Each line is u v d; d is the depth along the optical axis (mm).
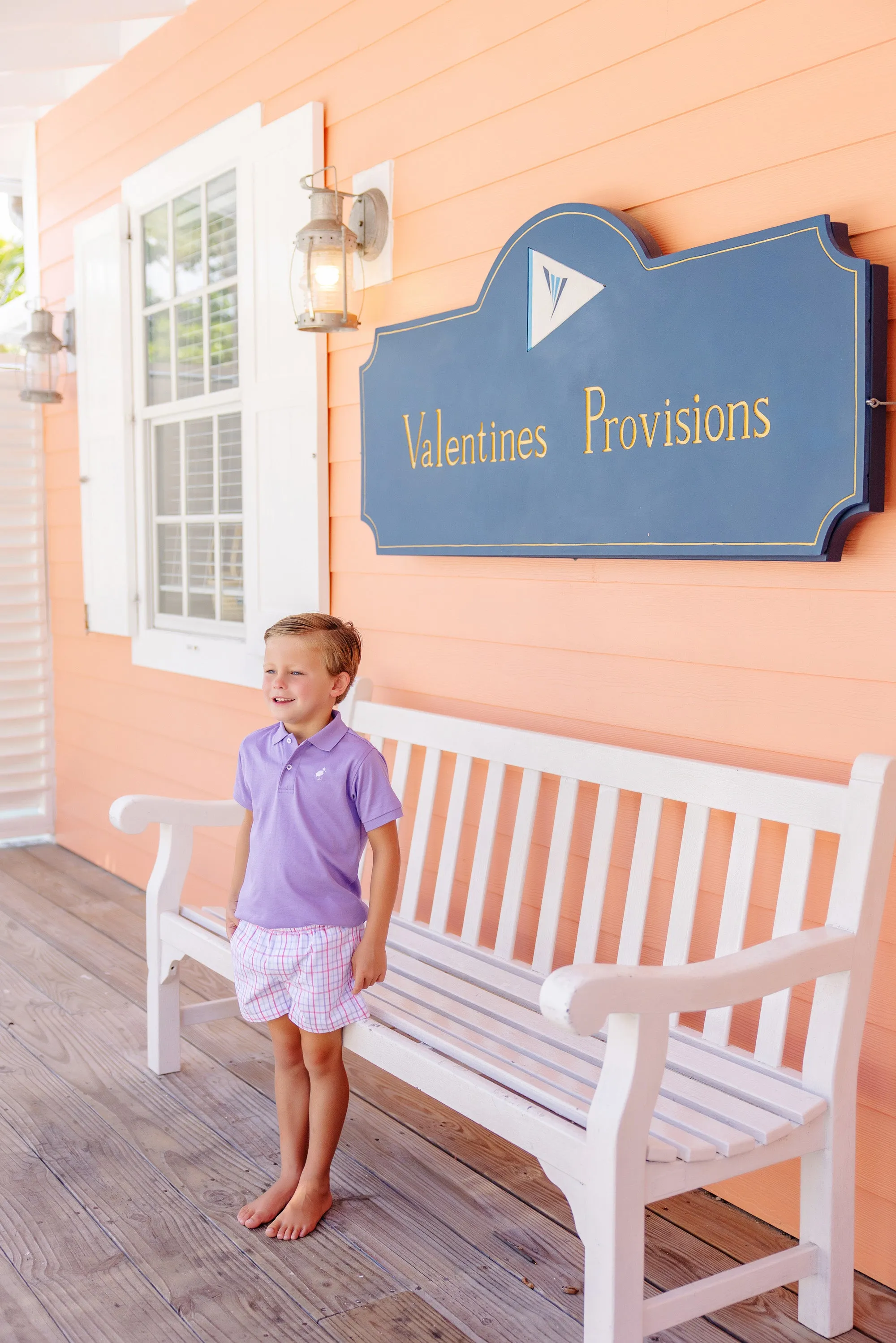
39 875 5094
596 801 2631
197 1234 2248
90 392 4848
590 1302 1701
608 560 2551
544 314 2561
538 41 2633
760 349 2109
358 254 3205
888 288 1981
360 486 3270
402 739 2922
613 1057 1689
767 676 2242
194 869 4383
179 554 4391
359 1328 1973
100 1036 3217
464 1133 2664
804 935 1881
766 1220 2328
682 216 2330
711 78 2252
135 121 4535
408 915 2848
